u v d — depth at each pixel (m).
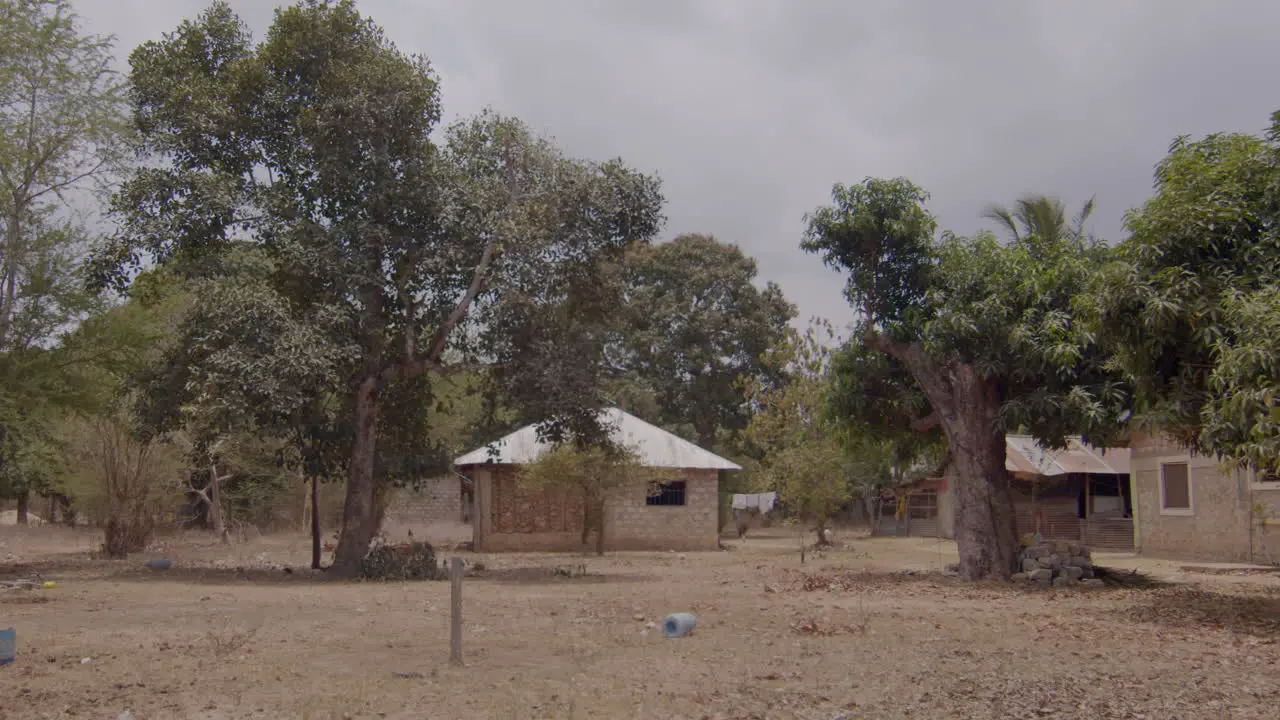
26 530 41.84
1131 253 14.11
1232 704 8.61
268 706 8.35
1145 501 29.83
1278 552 24.69
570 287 24.77
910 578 20.95
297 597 17.14
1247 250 13.41
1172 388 14.12
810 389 37.56
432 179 22.64
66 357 23.48
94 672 9.73
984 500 20.25
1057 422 18.94
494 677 9.59
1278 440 11.46
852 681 9.52
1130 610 15.13
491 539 34.09
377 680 9.42
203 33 23.25
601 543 32.69
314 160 22.36
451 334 24.56
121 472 29.17
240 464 34.22
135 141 23.88
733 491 56.03
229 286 20.52
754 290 58.09
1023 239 21.75
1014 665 10.38
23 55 22.67
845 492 37.25
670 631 12.38
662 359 56.75
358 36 23.30
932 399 20.80
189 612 14.70
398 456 27.03
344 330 21.38
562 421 24.06
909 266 21.28
